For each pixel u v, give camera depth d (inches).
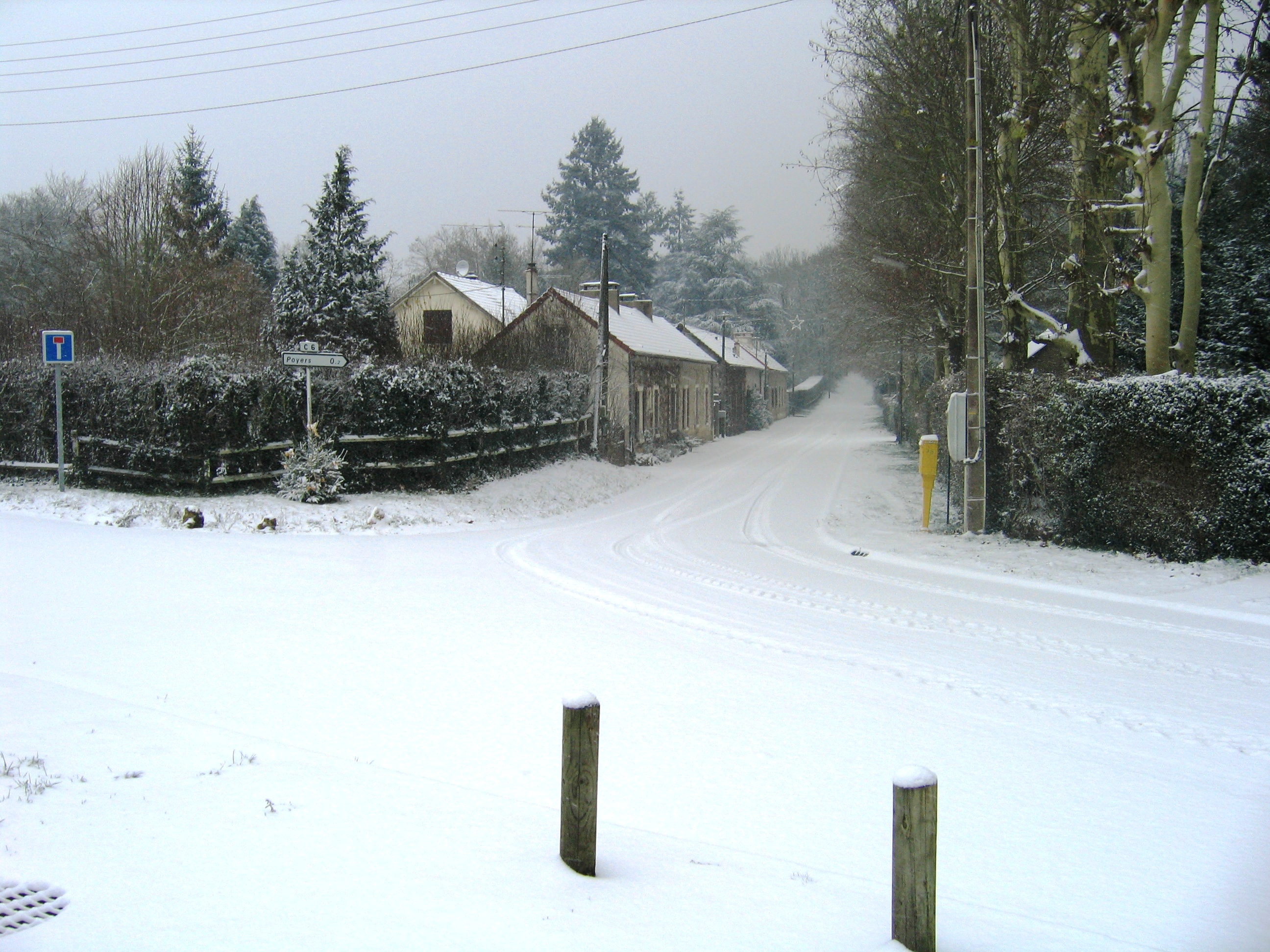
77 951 117.9
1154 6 549.0
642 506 851.4
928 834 127.6
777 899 144.9
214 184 1491.1
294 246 1181.1
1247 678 292.8
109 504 616.7
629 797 195.5
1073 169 712.4
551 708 253.1
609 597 417.1
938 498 856.3
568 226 2827.3
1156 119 565.9
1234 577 440.1
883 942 130.1
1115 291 593.6
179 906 130.3
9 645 297.0
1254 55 681.6
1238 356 750.5
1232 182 855.7
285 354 637.3
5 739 204.2
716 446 1752.0
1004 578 470.9
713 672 294.7
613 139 2829.7
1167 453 484.7
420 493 717.3
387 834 160.1
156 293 1124.5
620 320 1599.4
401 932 125.0
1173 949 136.3
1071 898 154.5
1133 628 362.3
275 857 147.8
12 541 491.2
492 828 166.7
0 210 1962.4
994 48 738.2
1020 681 287.6
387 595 405.7
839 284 1691.7
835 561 536.1
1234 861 169.2
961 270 852.0
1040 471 570.3
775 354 3545.8
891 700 267.1
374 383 703.7
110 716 225.1
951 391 837.2
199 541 529.0
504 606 390.6
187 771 189.6
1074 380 548.1
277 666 287.0
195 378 634.8
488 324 1577.3
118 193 1219.9
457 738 227.3
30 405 707.4
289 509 624.4
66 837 153.2
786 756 221.5
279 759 200.8
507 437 864.3
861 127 922.1
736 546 599.5
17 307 1454.2
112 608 355.6
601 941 126.0
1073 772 213.6
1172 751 228.2
